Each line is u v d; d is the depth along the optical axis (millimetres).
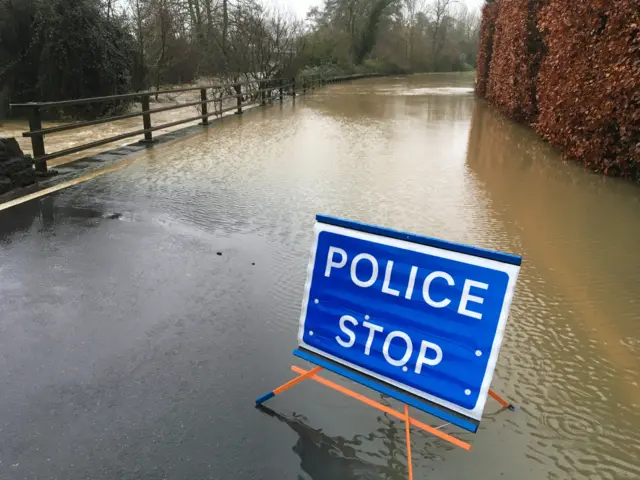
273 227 4859
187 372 2596
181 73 25484
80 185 6430
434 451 2105
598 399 2457
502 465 2035
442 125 12719
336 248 2301
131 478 1947
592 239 4574
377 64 48125
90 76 16016
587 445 2152
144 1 21969
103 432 2176
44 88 15289
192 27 25781
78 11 15484
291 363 2688
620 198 5902
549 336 3012
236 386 2490
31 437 2141
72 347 2807
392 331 2139
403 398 2059
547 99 9156
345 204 5617
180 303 3336
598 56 6691
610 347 2902
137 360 2691
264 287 3582
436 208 5496
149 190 6199
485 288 1929
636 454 2107
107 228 4812
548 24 8953
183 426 2217
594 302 3422
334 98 22281
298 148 9250
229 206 5543
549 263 4051
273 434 2178
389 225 4934
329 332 2314
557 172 7227
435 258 2041
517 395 2479
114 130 12922
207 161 8016
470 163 7910
